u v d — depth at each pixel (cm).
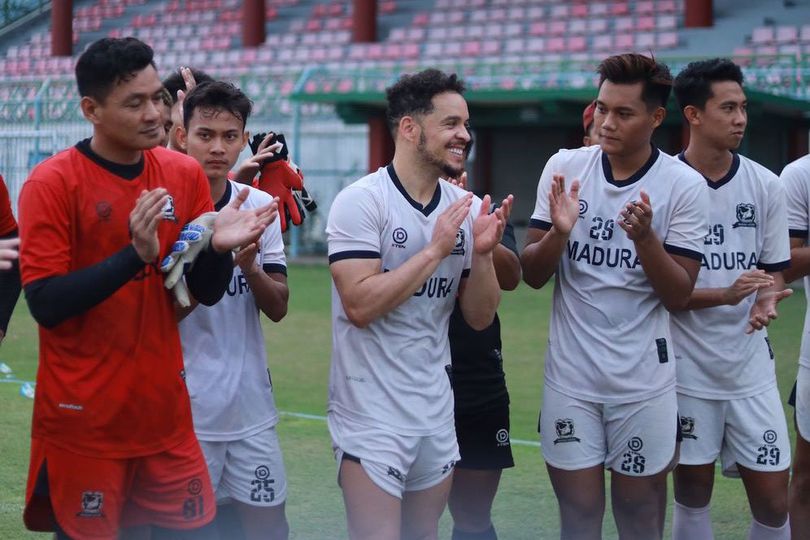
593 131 491
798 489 502
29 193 347
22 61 3031
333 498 604
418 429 399
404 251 403
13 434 717
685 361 479
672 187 444
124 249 338
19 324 1277
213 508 383
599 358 443
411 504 414
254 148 506
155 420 364
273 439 447
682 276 434
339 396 411
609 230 447
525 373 1015
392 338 400
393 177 406
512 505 598
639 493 449
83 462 355
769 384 487
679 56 2075
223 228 361
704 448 482
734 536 551
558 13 2623
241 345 439
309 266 2114
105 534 361
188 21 3131
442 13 2756
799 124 2142
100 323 352
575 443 448
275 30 2955
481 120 2166
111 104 344
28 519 368
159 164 371
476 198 423
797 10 2372
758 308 470
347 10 2961
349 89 2195
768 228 488
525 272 461
